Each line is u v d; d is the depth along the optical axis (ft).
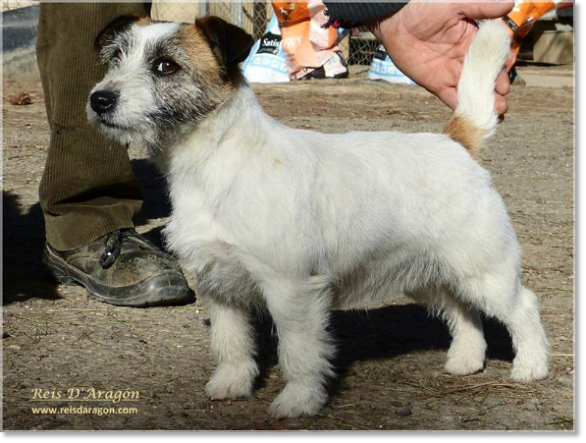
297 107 10.97
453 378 4.52
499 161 8.55
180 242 4.21
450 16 4.72
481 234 4.41
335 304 4.50
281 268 4.09
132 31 4.26
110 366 4.55
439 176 4.41
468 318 4.63
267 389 4.42
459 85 4.61
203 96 4.12
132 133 4.15
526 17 13.15
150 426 4.12
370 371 4.56
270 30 13.74
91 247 5.28
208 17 4.21
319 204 4.20
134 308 5.15
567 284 5.45
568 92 13.48
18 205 6.47
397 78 13.57
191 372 4.52
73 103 5.26
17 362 4.56
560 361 4.62
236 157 4.11
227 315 4.35
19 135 8.80
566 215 6.63
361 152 4.37
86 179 5.34
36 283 5.41
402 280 4.51
